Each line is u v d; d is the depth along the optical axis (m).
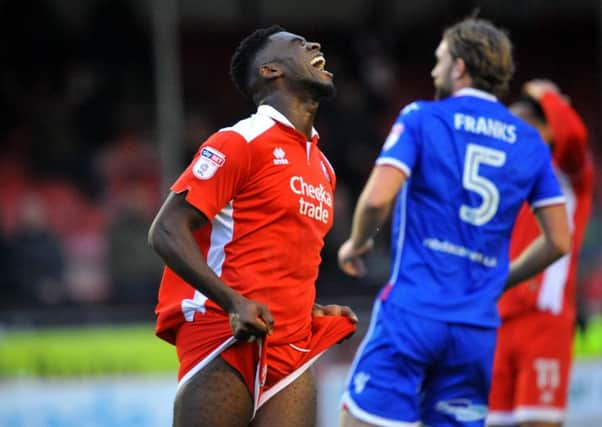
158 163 38.09
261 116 11.02
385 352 13.19
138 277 31.16
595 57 46.41
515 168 13.38
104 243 33.72
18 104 37.75
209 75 42.28
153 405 24.56
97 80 38.28
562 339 17.20
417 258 13.16
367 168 35.91
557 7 45.91
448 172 13.06
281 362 11.11
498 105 13.51
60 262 31.69
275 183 10.81
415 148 13.07
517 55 45.72
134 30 39.12
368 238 13.33
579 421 25.91
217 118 39.66
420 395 13.38
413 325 13.02
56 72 38.62
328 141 35.75
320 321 11.69
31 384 24.19
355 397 13.38
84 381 24.36
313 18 43.09
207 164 10.55
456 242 13.09
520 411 17.14
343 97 37.44
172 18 32.97
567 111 16.98
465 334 13.04
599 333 26.61
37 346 24.45
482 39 13.45
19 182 36.72
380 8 42.75
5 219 35.81
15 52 38.28
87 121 37.78
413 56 43.22
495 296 13.28
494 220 13.24
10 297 30.11
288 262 10.95
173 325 11.18
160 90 33.00
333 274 31.91
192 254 10.35
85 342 24.59
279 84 11.23
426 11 43.72
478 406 13.42
